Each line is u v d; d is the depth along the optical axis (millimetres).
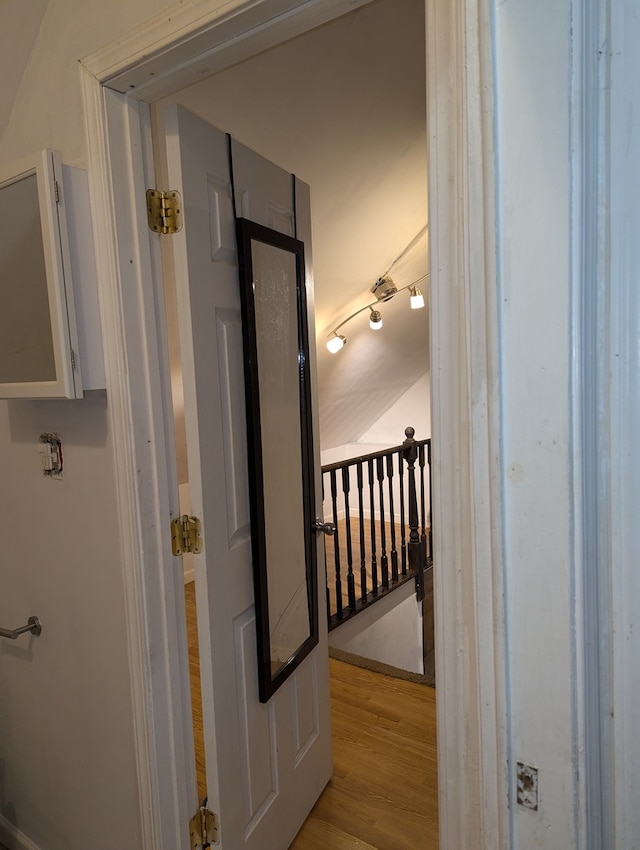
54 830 1693
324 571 1976
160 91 1231
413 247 3471
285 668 1672
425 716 2373
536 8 632
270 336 1626
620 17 631
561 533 673
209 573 1370
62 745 1613
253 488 1512
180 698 1411
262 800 1605
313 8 953
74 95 1258
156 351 1326
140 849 1419
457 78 721
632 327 660
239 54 1102
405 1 1813
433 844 1744
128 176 1252
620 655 705
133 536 1305
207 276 1355
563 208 638
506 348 689
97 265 1263
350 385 5090
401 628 4258
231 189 1448
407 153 2648
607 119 647
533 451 683
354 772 2057
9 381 1352
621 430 678
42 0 1259
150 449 1323
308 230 1855
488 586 732
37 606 1626
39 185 1176
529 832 732
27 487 1596
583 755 689
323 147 2338
